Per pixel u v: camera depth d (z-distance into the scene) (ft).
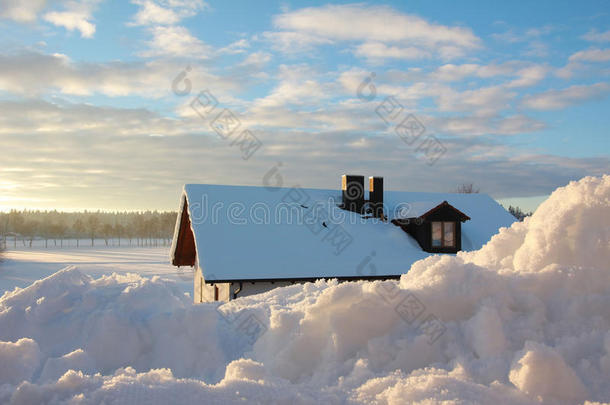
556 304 8.34
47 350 10.36
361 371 7.31
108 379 6.58
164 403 5.80
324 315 8.45
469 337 7.69
